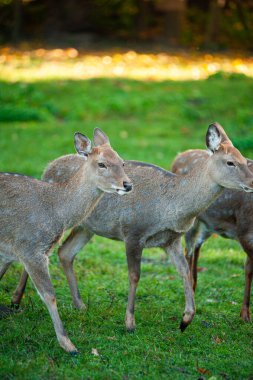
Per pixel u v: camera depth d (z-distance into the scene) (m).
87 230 10.95
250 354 9.40
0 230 9.19
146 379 8.36
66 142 22.00
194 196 9.88
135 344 9.45
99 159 9.16
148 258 14.27
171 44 38.50
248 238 10.87
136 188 10.26
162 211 10.08
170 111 26.25
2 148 21.19
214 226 11.44
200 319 10.72
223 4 41.28
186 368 8.78
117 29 40.50
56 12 40.22
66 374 8.30
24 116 25.30
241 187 9.52
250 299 11.95
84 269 12.84
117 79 30.45
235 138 21.28
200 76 31.70
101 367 8.59
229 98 27.64
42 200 9.25
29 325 9.67
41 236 9.13
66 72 31.81
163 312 10.95
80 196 9.29
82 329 9.81
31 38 39.22
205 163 9.88
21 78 30.38
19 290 10.57
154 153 20.81
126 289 11.94
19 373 8.20
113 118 25.91
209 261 14.03
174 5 38.69
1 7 40.75
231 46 38.56
